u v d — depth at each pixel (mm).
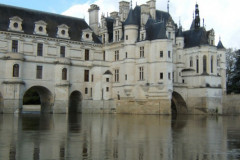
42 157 16953
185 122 45750
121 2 82750
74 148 19859
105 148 20016
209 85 76000
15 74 66312
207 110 74750
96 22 85688
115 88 77375
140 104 71625
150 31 72500
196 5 83062
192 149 19969
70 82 75375
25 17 72500
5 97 64938
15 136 25203
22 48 69125
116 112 76375
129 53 73438
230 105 81062
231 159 16969
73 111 79688
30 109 99062
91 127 34562
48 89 72125
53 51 73562
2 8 70312
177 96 78250
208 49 76875
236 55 104938
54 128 32562
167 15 84938
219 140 24188
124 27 74938
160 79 68875
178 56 79875
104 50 81562
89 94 78250
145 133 28578
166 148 20250
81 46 78062
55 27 76062
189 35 82688
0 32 66125
